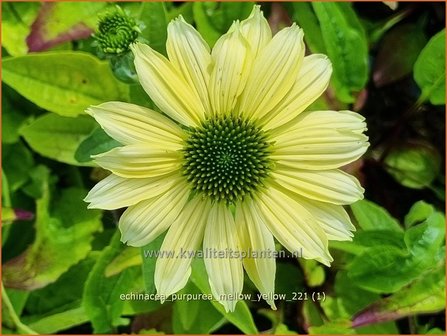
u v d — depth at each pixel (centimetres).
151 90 17
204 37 25
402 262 23
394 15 27
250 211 19
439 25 27
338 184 18
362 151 18
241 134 19
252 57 18
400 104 27
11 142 27
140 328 25
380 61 27
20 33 26
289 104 18
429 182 26
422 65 25
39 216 26
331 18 24
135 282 24
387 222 24
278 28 25
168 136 18
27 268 25
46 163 27
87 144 21
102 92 25
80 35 26
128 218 18
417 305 23
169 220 18
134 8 26
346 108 25
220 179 19
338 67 25
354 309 25
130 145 17
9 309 23
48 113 26
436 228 22
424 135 27
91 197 17
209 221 19
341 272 25
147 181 18
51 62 25
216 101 18
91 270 25
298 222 18
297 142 18
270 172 19
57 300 26
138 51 17
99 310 23
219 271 18
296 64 18
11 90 27
